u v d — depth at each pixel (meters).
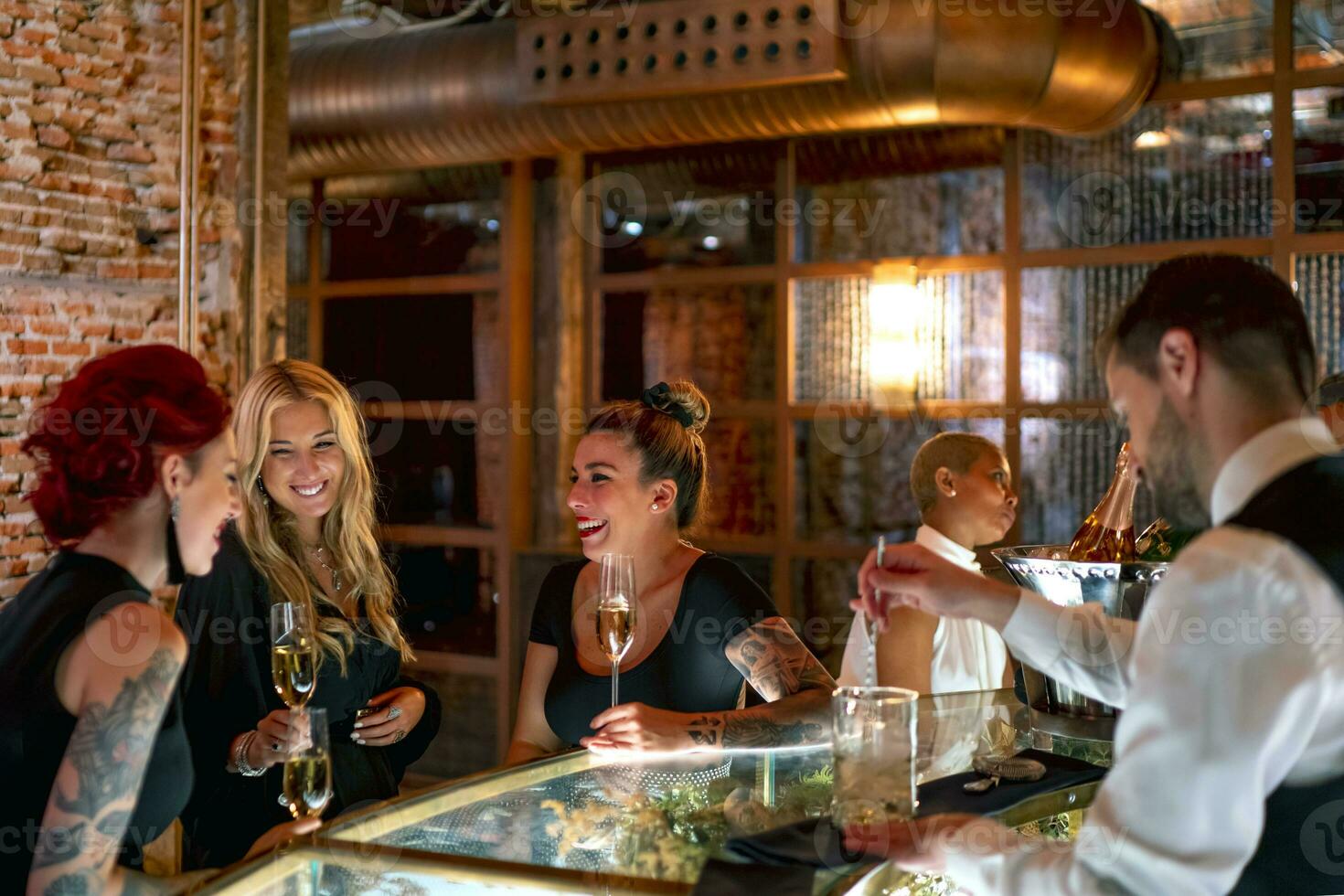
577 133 4.71
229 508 1.64
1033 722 1.81
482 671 5.66
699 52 4.31
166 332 3.52
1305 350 1.26
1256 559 1.16
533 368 5.63
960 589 1.59
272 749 2.08
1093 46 3.99
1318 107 4.34
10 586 3.13
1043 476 4.82
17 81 3.14
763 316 5.29
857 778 1.42
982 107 4.12
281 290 3.76
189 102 3.50
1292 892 1.20
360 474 2.56
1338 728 1.19
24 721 1.42
